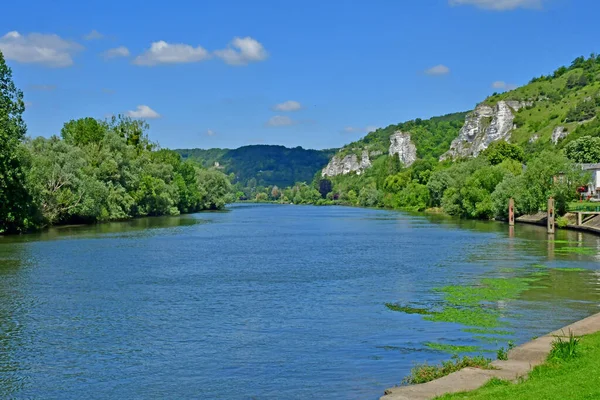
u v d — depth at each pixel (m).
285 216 176.12
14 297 42.91
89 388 24.39
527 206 114.75
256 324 34.50
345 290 45.09
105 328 33.88
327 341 30.61
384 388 23.41
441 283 47.50
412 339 30.53
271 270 56.38
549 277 49.53
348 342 30.28
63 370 26.62
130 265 60.09
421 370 21.98
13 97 93.69
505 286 45.41
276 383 24.47
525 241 82.38
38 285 47.97
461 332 31.72
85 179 118.94
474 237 90.31
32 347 30.16
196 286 47.44
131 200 140.88
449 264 58.94
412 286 46.28
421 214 178.50
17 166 91.88
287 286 47.12
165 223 133.88
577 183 111.25
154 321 35.50
